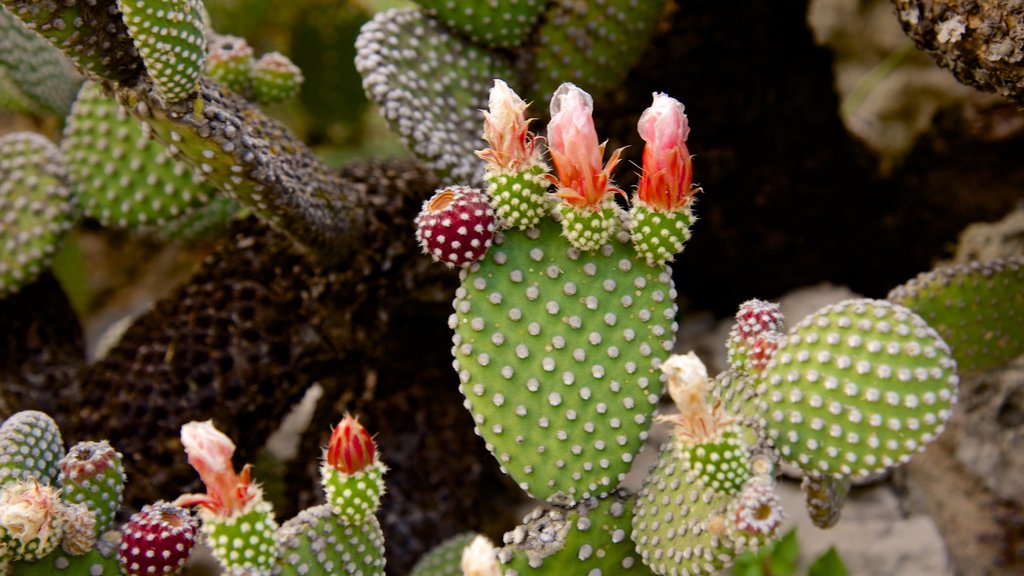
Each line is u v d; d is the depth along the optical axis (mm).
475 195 995
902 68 1320
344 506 970
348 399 1271
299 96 1679
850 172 1353
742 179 1355
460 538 1206
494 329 1002
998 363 1156
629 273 1012
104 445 1003
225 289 1211
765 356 995
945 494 1284
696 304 1451
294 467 1270
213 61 1182
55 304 1266
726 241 1377
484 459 1316
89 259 1798
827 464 977
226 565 937
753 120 1346
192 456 924
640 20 1214
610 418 1006
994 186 1329
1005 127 1309
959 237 1348
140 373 1193
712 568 958
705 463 938
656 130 978
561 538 1008
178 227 1319
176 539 970
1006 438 1280
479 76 1192
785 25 1329
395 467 1258
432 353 1279
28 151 1223
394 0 1641
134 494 1173
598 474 1009
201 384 1191
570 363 1003
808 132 1348
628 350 1008
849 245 1372
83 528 967
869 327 972
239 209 1318
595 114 1337
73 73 1316
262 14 1624
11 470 991
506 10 1173
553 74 1211
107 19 1010
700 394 933
